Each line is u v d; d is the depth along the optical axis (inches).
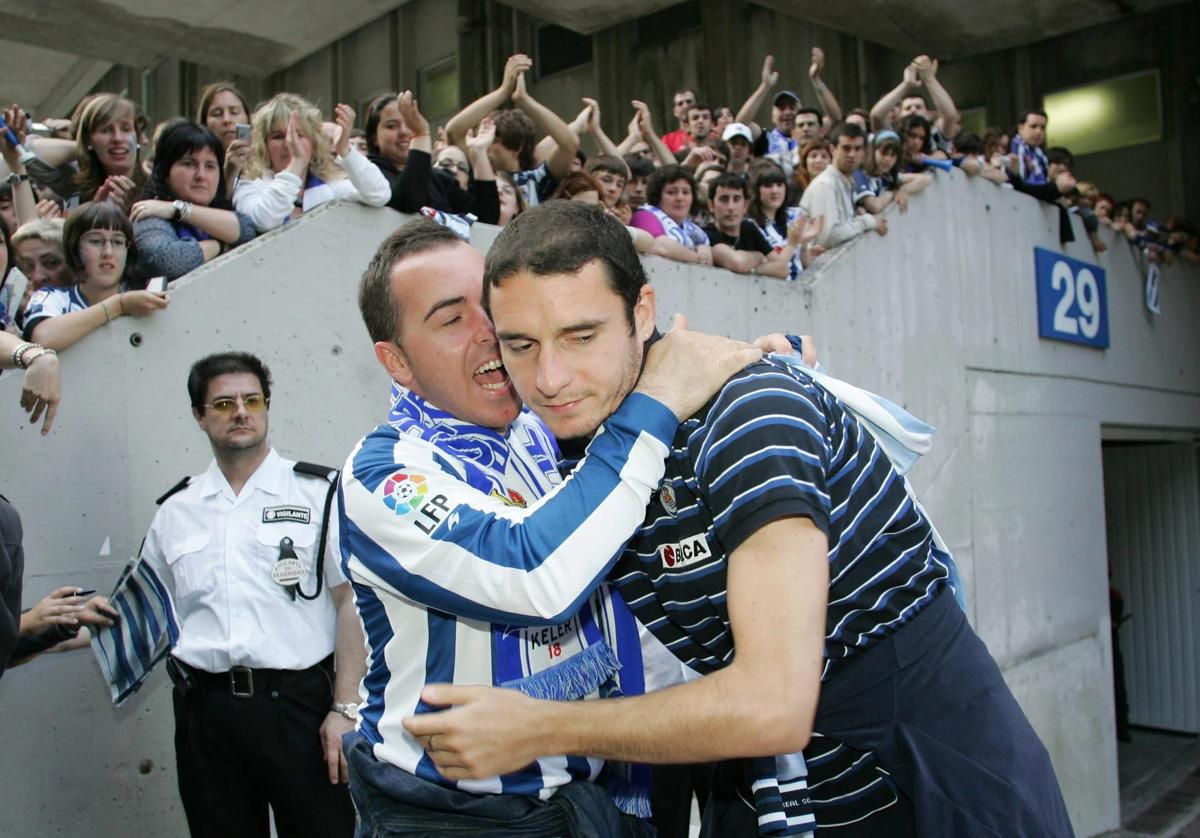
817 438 49.3
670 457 51.1
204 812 91.9
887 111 259.0
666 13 415.5
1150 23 383.9
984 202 251.9
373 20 415.2
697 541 51.3
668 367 51.4
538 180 159.6
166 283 106.8
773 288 182.7
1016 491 257.9
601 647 55.4
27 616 86.3
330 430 118.8
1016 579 254.7
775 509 46.4
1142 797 321.7
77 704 99.0
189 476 103.3
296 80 496.1
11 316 121.4
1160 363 336.8
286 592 92.4
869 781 57.2
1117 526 399.5
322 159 127.3
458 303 56.5
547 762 54.5
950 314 236.2
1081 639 279.1
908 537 56.3
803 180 227.1
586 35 435.2
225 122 146.7
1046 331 272.2
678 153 249.9
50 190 142.2
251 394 93.8
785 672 44.6
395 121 138.6
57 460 98.1
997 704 57.1
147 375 103.9
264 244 113.3
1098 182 400.5
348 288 120.5
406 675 55.2
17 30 395.9
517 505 58.3
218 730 90.7
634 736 46.2
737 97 401.7
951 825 54.2
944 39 396.8
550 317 48.2
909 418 57.6
